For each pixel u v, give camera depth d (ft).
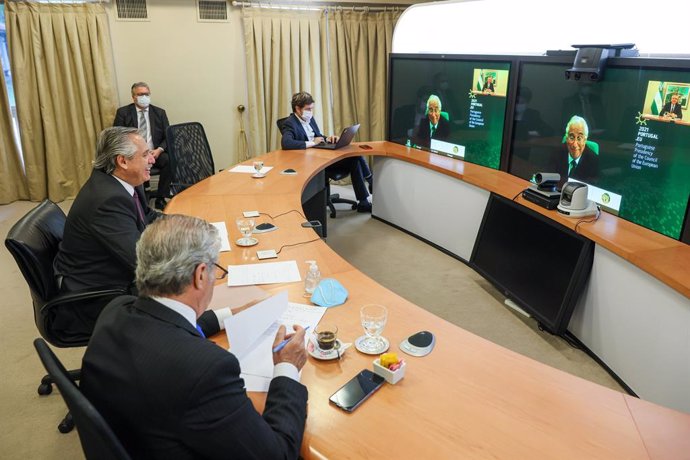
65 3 16.34
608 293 8.62
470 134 13.46
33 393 8.31
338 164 16.87
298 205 10.25
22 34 16.24
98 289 7.09
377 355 5.30
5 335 9.93
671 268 7.33
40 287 6.86
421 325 5.91
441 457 4.02
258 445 3.71
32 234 7.09
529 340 9.77
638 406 4.62
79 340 7.32
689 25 9.26
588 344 9.29
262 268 7.33
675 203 8.38
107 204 7.20
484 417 4.45
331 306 6.26
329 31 18.60
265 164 13.61
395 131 16.14
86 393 3.88
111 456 3.50
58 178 17.70
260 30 18.03
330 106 19.65
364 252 13.97
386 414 4.48
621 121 9.18
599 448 4.12
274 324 5.82
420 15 15.60
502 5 13.67
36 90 16.87
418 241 14.80
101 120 17.66
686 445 4.17
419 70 14.58
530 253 10.39
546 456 4.04
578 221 9.37
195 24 17.92
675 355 7.21
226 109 19.07
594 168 9.94
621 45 9.18
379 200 16.26
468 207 12.78
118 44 17.61
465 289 11.84
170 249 3.99
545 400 4.68
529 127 11.64
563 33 12.24
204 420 3.58
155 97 18.39
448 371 5.07
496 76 12.25
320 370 5.08
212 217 9.53
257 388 4.75
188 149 13.23
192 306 4.19
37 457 7.04
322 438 4.22
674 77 8.07
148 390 3.61
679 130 8.12
